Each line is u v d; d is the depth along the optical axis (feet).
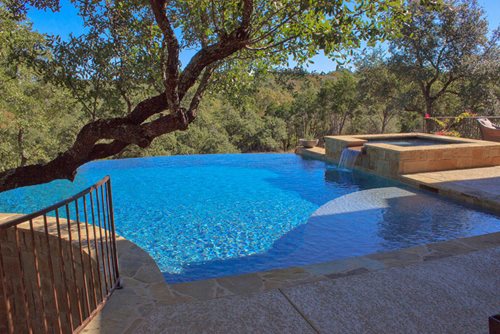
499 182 23.56
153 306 8.81
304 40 11.38
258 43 12.75
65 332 13.97
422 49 52.34
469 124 41.47
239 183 29.68
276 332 7.68
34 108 42.88
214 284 9.98
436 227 17.57
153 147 58.29
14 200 26.35
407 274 10.42
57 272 13.87
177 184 29.76
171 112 9.53
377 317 8.20
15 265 15.10
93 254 12.12
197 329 7.82
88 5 11.50
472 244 12.84
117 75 11.69
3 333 14.71
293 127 80.02
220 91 15.12
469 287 9.58
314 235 17.16
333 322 8.03
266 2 11.43
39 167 10.46
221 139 66.44
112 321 8.18
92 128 9.96
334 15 9.54
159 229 18.78
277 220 19.72
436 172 27.63
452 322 7.98
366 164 31.96
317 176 31.78
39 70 11.38
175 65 8.82
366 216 19.57
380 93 62.03
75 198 8.12
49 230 14.64
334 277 10.32
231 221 19.81
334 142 38.22
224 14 11.23
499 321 5.97
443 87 56.39
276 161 40.60
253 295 9.30
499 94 58.34
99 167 38.06
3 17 13.35
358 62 61.93
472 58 50.62
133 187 28.91
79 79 11.44
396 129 82.69
